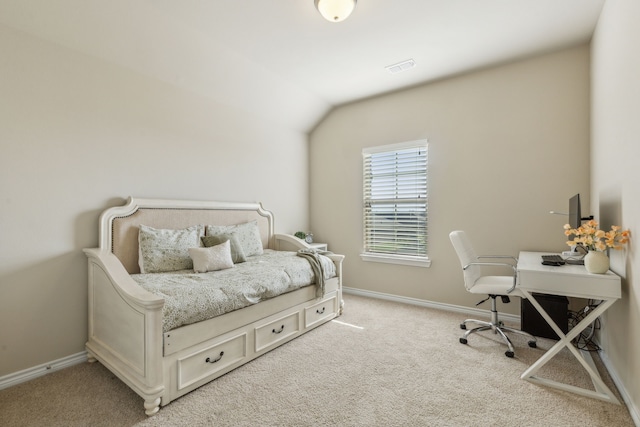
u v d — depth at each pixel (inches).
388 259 147.6
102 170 93.9
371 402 68.6
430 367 83.8
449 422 62.0
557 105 111.0
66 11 79.7
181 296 72.4
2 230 75.5
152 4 85.4
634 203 63.7
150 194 106.1
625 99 68.6
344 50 110.2
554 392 72.2
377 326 114.2
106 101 94.5
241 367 83.8
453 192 131.5
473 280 99.2
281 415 64.2
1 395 71.4
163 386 65.2
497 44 106.1
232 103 133.3
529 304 103.6
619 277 67.4
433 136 136.5
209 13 89.3
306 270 109.3
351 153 161.3
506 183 120.2
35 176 80.7
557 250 111.0
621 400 68.4
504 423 61.6
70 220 87.0
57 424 61.4
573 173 108.4
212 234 114.5
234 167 135.6
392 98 147.8
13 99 76.9
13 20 75.8
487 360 87.7
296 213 168.1
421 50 110.2
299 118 161.9
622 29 70.4
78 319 88.0
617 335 75.4
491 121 123.1
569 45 107.0
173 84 111.8
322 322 115.3
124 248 95.5
